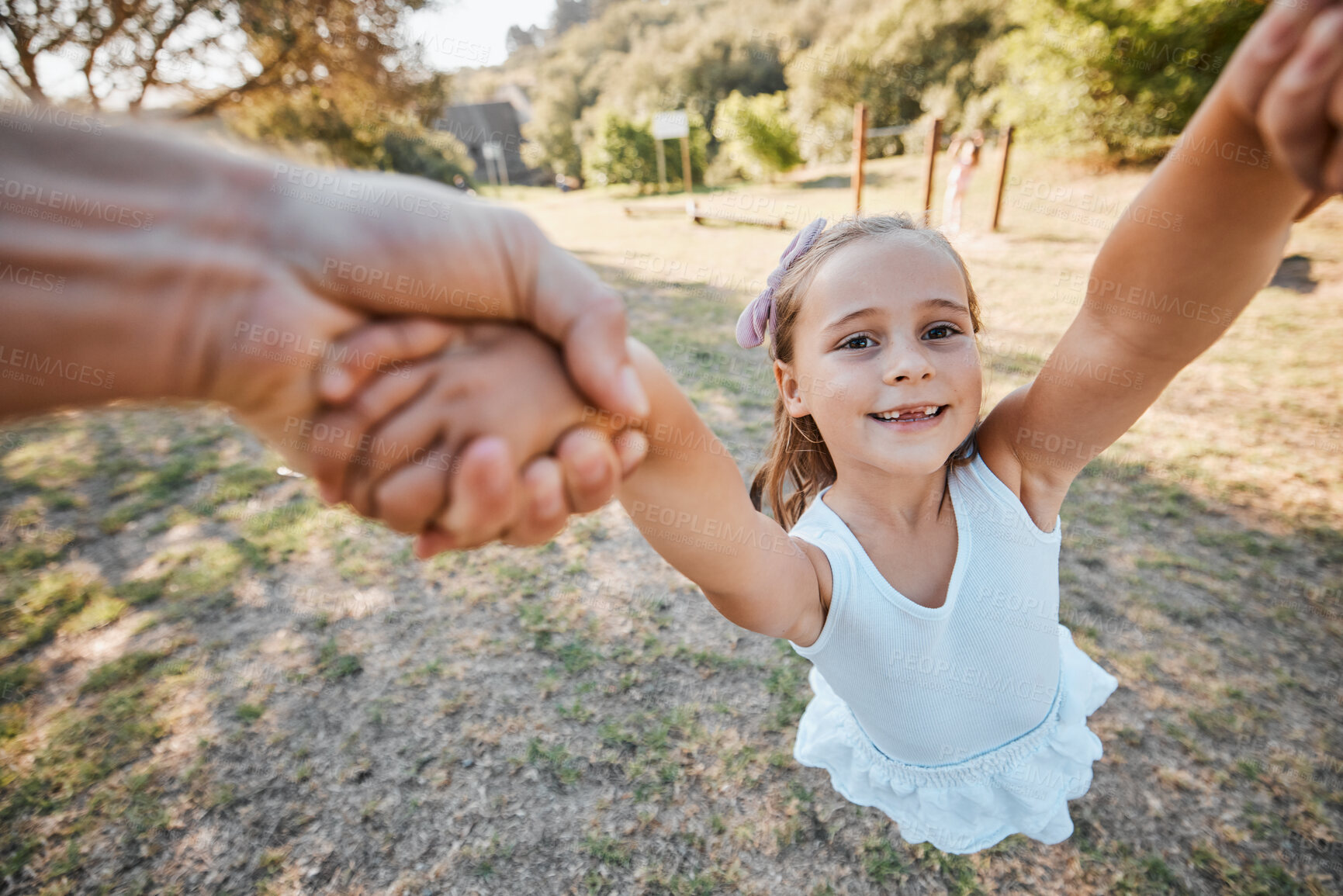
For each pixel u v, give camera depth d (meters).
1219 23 9.69
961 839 1.37
